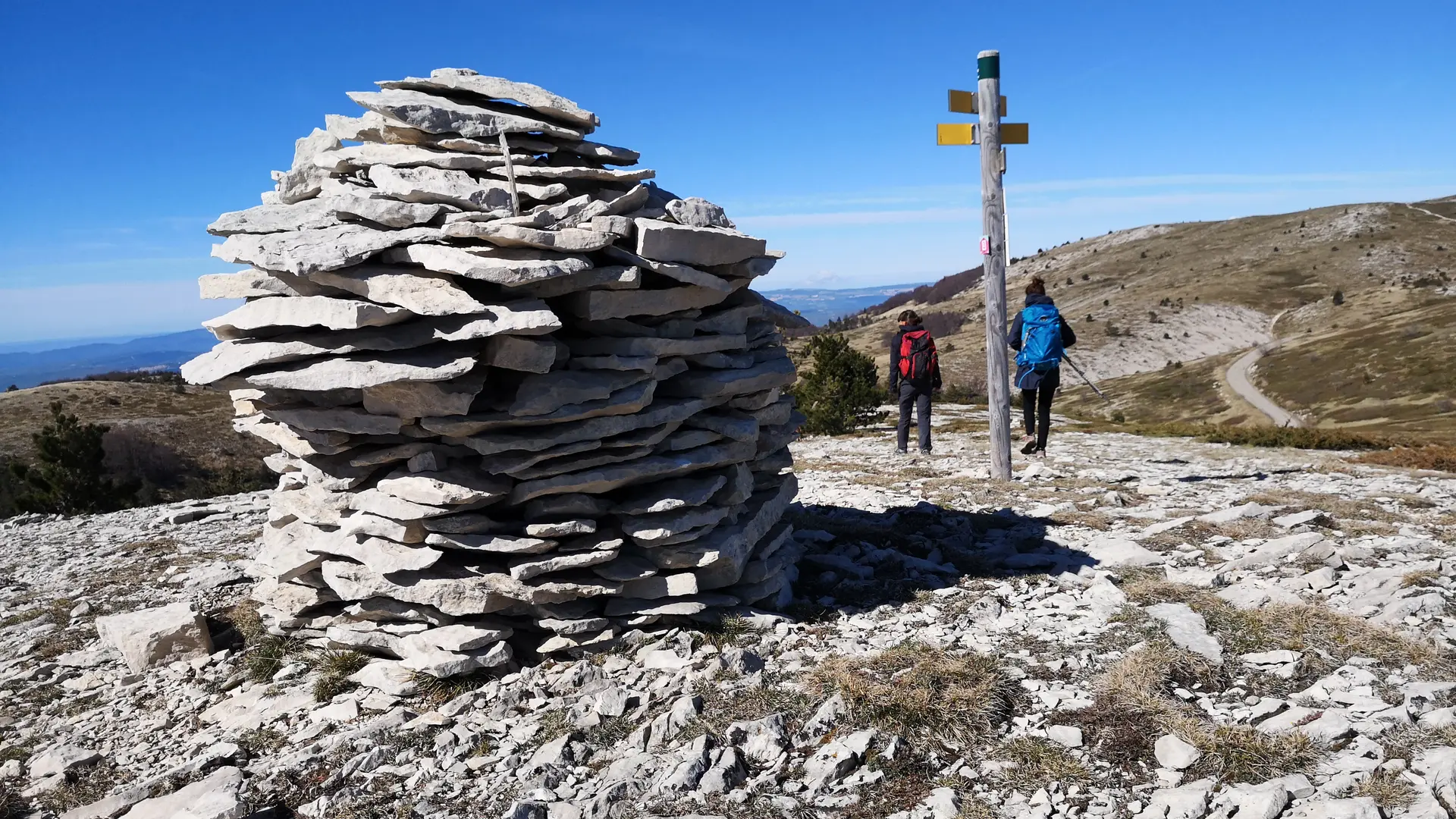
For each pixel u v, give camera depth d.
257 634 6.82
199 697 5.91
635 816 3.90
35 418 76.00
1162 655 5.01
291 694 5.63
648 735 4.61
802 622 6.17
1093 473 11.83
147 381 96.00
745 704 4.82
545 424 5.62
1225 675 4.92
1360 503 9.20
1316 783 3.72
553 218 5.43
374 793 4.33
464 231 5.05
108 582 9.03
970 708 4.52
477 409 5.57
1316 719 4.24
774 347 7.17
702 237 5.84
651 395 5.77
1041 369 11.07
